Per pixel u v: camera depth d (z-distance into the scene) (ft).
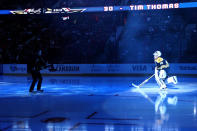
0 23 78.02
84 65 60.90
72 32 73.20
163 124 15.52
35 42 71.77
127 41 70.44
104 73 60.03
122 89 34.42
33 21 75.25
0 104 23.22
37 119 17.08
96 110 20.03
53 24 74.08
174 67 57.00
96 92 31.53
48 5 71.15
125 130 14.24
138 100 24.89
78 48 71.67
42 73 62.90
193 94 28.94
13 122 16.29
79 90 33.71
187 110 19.72
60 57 69.62
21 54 69.62
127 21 70.33
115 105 22.17
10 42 73.36
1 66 66.23
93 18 71.97
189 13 65.46
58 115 18.29
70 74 61.62
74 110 20.10
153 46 68.49
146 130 14.24
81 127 14.90
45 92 31.89
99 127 14.88
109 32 71.51
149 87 36.68
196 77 54.80
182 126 15.06
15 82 46.50
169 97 26.71
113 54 67.67
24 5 72.79
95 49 71.41
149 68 57.52
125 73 59.06
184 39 66.13
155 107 21.06
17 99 26.25
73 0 69.92
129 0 66.08
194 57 60.85
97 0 68.18
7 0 73.05
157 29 69.15
